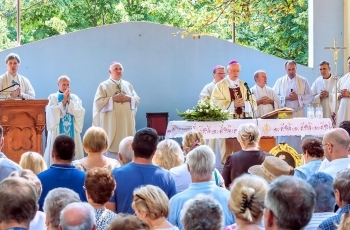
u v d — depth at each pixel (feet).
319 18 52.21
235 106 41.63
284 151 31.24
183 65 51.01
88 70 49.73
